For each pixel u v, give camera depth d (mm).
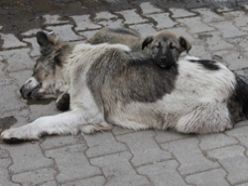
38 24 8414
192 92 6094
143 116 6195
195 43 7980
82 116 6207
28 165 5707
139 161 5773
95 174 5598
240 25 8508
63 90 6648
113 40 6863
